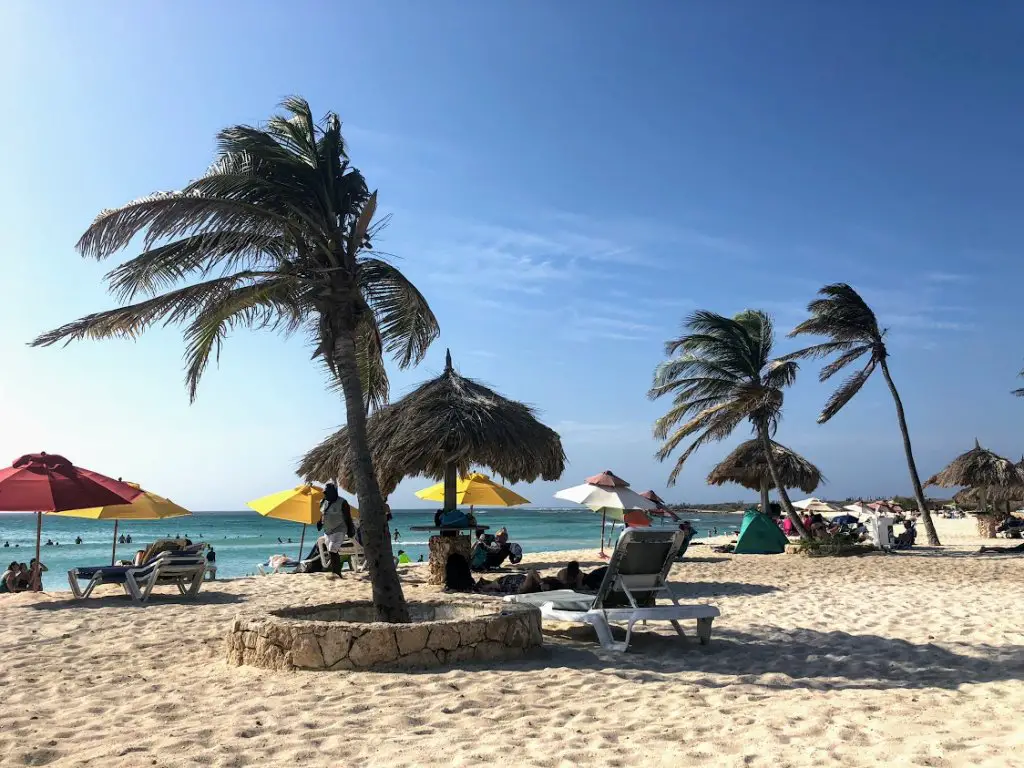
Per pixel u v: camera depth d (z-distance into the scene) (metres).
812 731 4.14
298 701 4.88
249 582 13.09
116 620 8.84
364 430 7.62
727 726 4.30
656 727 4.31
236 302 7.77
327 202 7.93
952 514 48.91
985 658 6.20
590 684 5.42
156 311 7.34
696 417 22.16
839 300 21.94
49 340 7.22
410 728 4.32
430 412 12.42
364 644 5.79
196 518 135.62
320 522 13.48
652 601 7.47
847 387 22.42
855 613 9.03
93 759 3.79
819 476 26.17
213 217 7.42
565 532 69.31
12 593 11.80
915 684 5.40
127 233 7.17
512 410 12.96
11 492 10.12
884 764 3.52
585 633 7.96
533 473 13.17
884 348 22.30
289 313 8.66
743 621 8.59
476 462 12.52
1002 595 10.62
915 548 21.52
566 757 3.76
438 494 16.77
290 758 3.80
